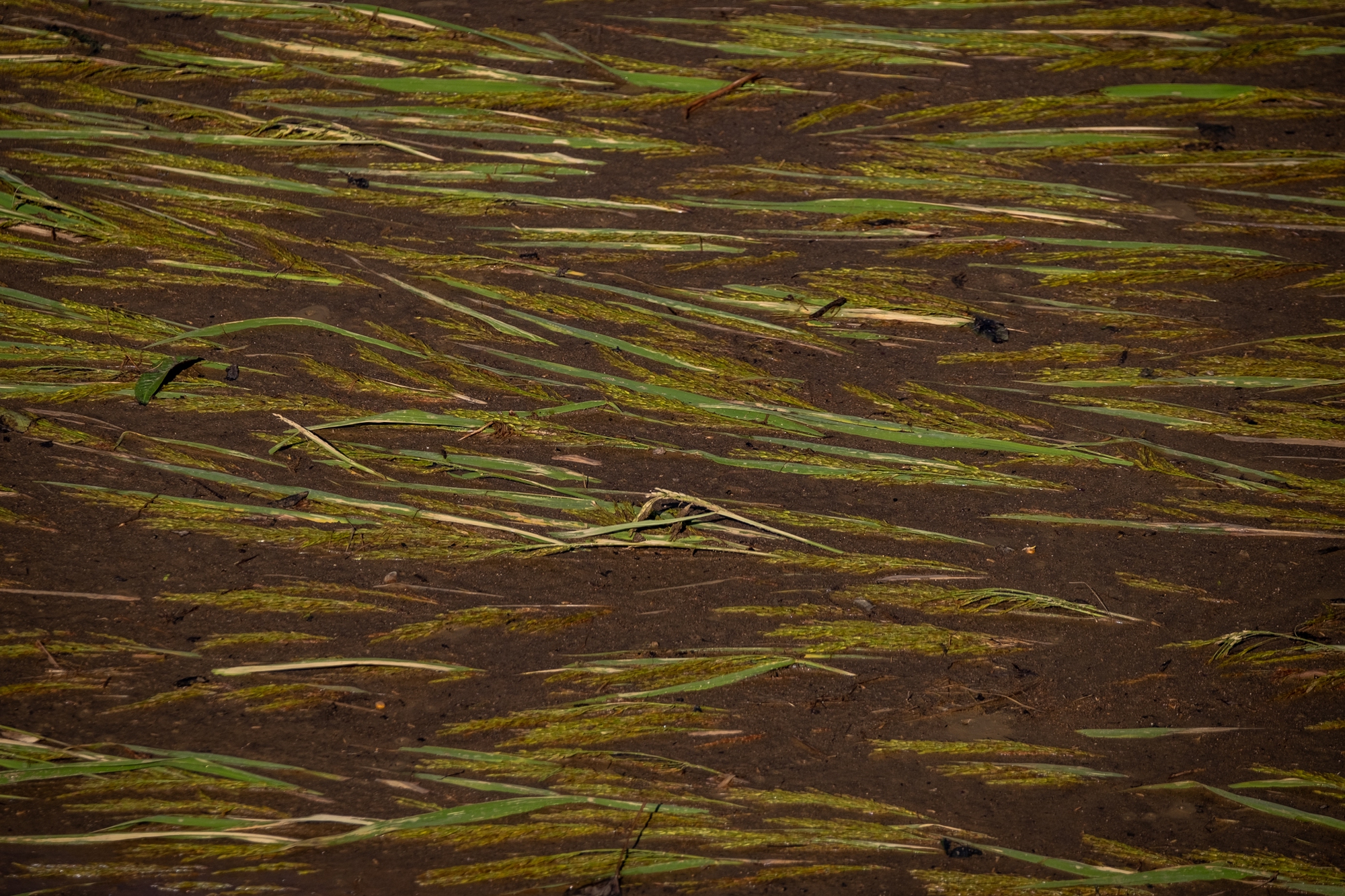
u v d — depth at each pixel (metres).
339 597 3.04
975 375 4.04
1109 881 2.47
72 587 2.97
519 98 5.35
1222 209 4.89
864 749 2.76
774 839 2.50
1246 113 5.57
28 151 4.68
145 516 3.20
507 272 4.36
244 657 2.85
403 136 5.11
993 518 3.47
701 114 5.45
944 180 4.99
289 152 4.92
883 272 4.50
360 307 4.12
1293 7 6.61
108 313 3.90
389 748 2.65
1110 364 4.09
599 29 6.02
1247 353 4.16
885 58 5.93
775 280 4.43
